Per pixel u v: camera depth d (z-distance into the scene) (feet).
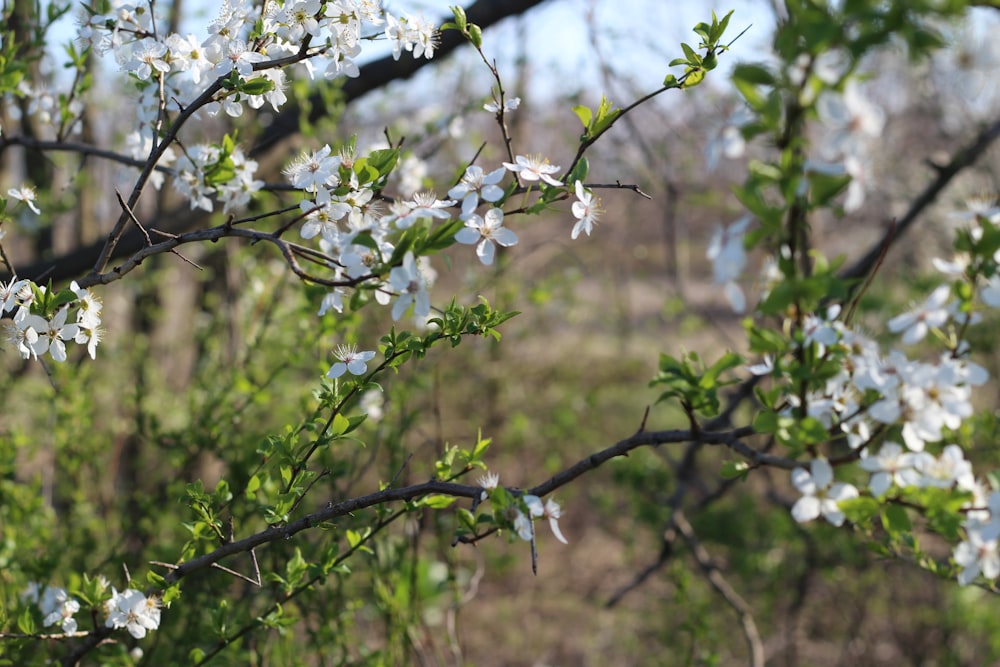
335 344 10.08
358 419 5.54
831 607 17.01
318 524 5.57
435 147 10.98
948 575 5.92
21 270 10.16
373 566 9.78
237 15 5.69
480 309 5.33
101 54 6.13
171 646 9.40
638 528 17.39
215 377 11.69
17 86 7.79
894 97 16.48
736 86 3.44
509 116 17.75
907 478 4.58
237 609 8.98
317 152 5.41
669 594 17.20
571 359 23.53
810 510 4.53
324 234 5.36
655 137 18.83
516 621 18.84
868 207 19.52
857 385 4.57
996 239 4.61
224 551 5.78
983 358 15.02
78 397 10.68
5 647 6.68
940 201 17.53
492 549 17.39
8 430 10.32
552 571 20.54
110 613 6.12
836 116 3.36
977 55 3.61
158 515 10.09
